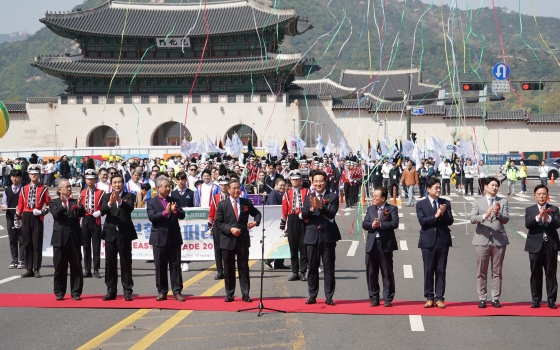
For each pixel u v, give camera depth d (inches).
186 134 3408.0
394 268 700.0
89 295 570.9
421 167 1674.5
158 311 504.1
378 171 1555.1
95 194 674.8
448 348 399.2
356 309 502.0
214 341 416.2
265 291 585.0
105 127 3408.0
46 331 442.9
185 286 614.9
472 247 864.3
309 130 3302.2
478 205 506.0
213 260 727.1
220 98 3243.1
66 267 546.3
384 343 410.0
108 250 540.1
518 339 418.0
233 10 3344.0
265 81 3267.7
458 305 515.2
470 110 3262.8
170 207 533.6
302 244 637.9
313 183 522.9
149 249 736.3
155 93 3287.4
